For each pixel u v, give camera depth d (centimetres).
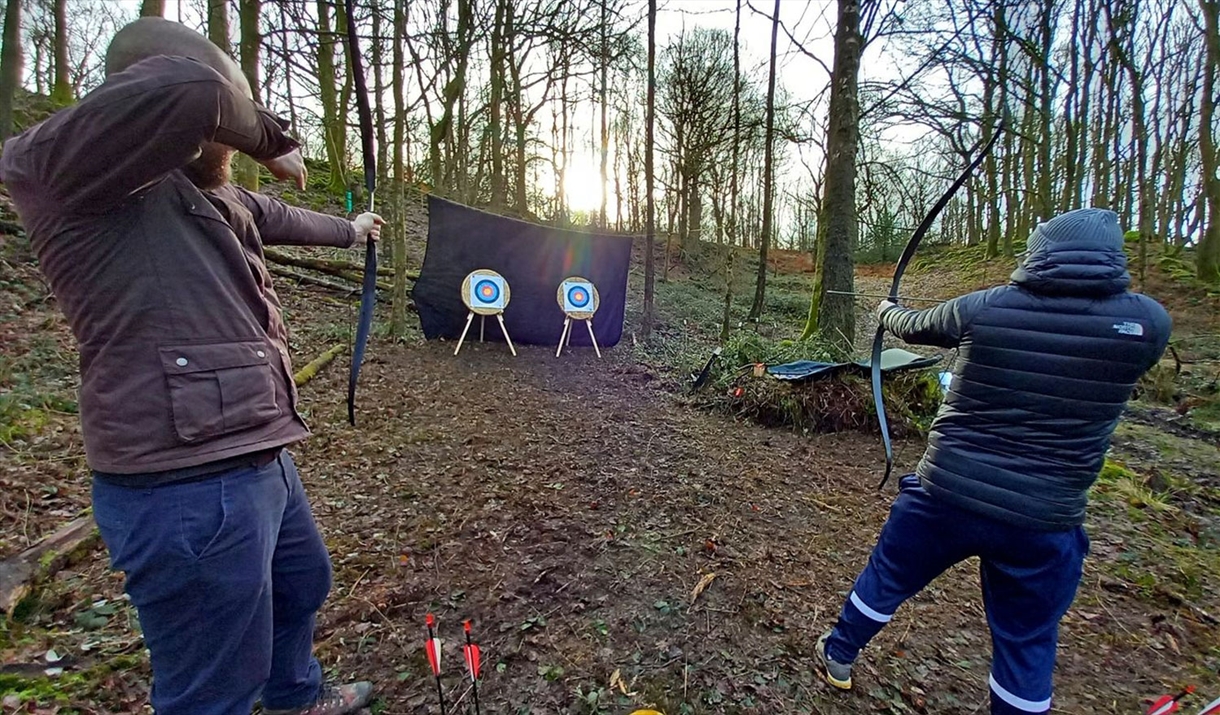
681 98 1650
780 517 327
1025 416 159
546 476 355
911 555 181
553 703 184
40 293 509
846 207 680
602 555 271
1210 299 1252
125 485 110
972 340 167
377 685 186
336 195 1075
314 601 152
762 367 548
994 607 173
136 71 93
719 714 184
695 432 470
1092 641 239
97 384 108
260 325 127
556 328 711
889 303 215
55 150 94
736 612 235
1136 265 1503
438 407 461
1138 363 151
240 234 125
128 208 104
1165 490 435
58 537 237
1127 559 308
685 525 307
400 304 623
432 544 269
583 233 710
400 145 602
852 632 190
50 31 1570
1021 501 159
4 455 301
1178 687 215
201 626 117
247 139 113
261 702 168
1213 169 1309
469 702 182
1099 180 1616
